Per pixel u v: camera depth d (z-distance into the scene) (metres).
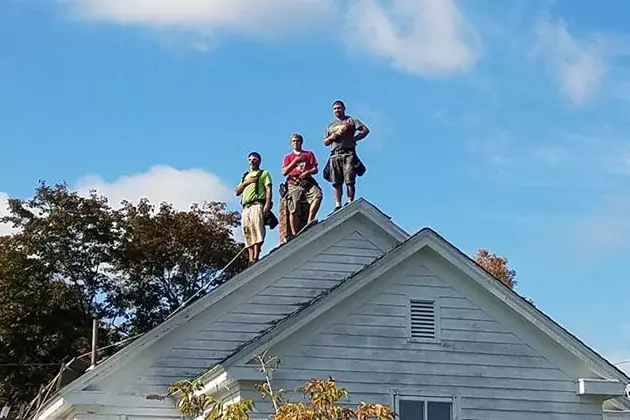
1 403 41.09
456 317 19.08
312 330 18.39
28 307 41.97
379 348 18.59
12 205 45.19
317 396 13.34
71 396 19.84
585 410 19.28
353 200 21.92
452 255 19.11
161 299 46.50
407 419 18.44
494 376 19.00
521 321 19.34
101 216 45.56
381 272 18.80
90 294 45.03
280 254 21.31
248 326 21.02
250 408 13.70
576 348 19.34
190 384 14.63
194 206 49.12
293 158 23.45
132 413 20.11
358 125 22.84
